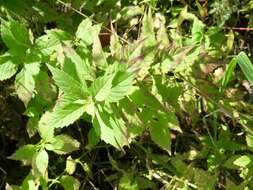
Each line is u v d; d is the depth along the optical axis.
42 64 0.55
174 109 0.52
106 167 0.62
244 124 0.57
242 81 0.65
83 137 0.62
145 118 0.51
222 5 0.67
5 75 0.49
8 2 0.58
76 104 0.44
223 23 0.67
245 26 0.72
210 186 0.54
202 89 0.57
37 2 0.60
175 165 0.57
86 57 0.52
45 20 0.60
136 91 0.49
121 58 0.46
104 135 0.45
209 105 0.58
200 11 0.68
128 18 0.63
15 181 0.61
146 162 0.59
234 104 0.61
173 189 0.56
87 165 0.58
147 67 0.48
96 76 0.50
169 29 0.67
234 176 0.61
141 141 0.61
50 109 0.52
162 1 0.69
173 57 0.50
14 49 0.49
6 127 0.60
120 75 0.43
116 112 0.46
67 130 0.61
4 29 0.49
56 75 0.43
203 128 0.63
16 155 0.50
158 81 0.51
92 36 0.52
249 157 0.55
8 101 0.59
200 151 0.60
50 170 0.59
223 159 0.59
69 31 0.60
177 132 0.63
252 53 0.71
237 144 0.59
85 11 0.64
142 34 0.52
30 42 0.50
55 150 0.51
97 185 0.62
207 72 0.55
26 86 0.49
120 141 0.45
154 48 0.48
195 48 0.53
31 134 0.53
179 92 0.51
